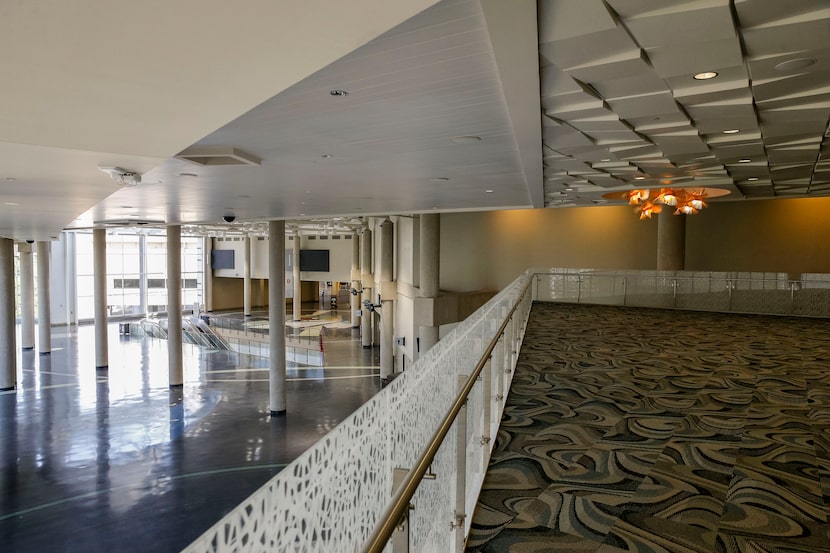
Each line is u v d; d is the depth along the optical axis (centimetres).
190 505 1062
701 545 271
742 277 1361
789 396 559
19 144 448
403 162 731
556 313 1344
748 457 391
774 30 371
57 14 202
